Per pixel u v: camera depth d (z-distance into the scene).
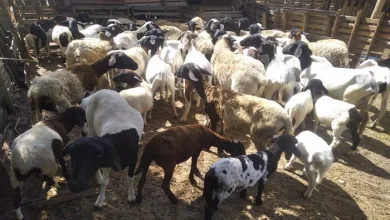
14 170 4.36
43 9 16.36
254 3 18.38
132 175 4.86
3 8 10.77
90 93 7.54
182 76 6.83
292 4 18.91
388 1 17.08
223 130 6.96
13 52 9.05
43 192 5.12
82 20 15.26
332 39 11.94
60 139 4.96
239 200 5.39
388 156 7.22
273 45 9.56
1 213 4.69
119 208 4.96
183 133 5.01
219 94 6.38
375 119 9.02
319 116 6.93
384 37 11.88
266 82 7.39
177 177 5.84
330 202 5.60
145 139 6.96
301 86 8.29
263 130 5.67
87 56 9.00
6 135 6.30
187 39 10.33
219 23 14.17
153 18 18.52
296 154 5.28
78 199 5.06
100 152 3.79
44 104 6.22
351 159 6.98
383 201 5.79
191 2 20.48
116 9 17.38
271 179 6.04
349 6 18.05
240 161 4.73
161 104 8.76
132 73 7.70
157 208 5.05
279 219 5.07
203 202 5.28
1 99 7.04
